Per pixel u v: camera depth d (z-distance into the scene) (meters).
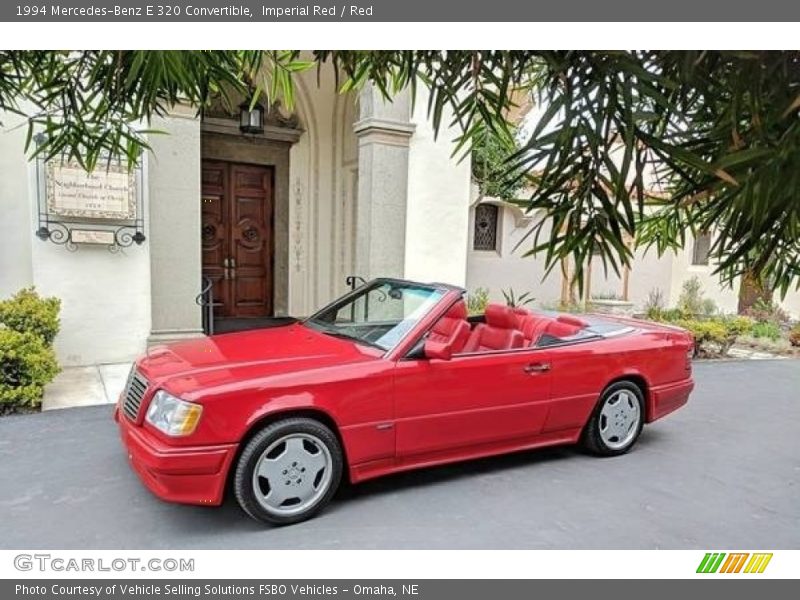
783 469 4.30
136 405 3.19
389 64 1.74
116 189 6.34
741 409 5.98
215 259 8.78
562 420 4.12
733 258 1.12
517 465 4.19
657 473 4.14
